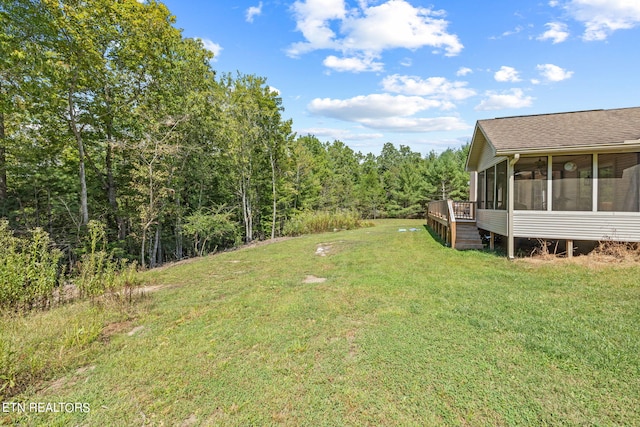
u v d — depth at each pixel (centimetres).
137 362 334
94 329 399
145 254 1429
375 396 265
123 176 1355
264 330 409
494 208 975
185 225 1389
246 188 1833
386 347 348
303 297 545
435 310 454
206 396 274
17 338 377
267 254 1114
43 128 1112
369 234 1574
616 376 281
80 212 1160
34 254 533
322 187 2686
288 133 1933
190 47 1401
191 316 473
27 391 287
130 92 1261
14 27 854
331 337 381
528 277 618
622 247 720
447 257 859
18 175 1137
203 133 1471
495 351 331
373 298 522
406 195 3331
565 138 764
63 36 959
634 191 709
